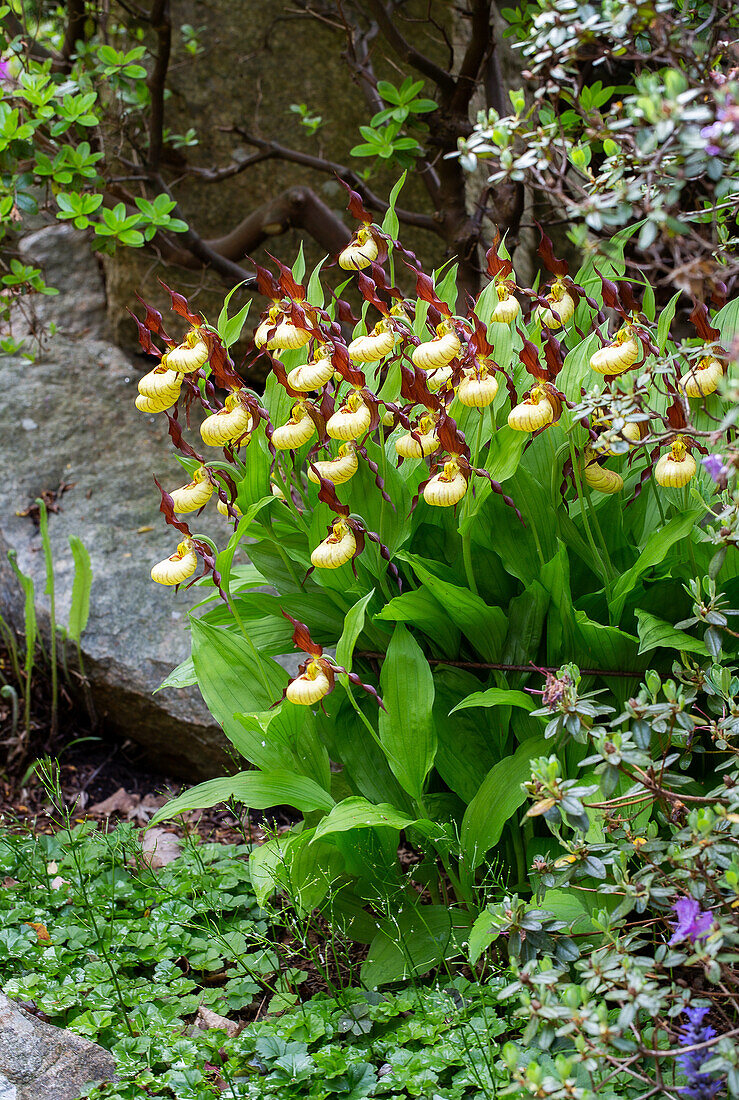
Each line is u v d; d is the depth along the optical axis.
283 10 3.15
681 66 2.15
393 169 3.36
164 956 2.39
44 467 3.16
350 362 2.26
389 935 2.32
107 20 3.26
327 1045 2.25
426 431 2.28
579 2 2.13
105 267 3.71
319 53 3.34
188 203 3.44
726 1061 2.03
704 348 2.21
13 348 3.05
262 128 3.40
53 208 3.46
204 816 2.71
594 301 2.31
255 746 2.33
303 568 2.42
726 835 2.09
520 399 2.31
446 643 2.37
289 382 2.27
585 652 2.34
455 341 2.25
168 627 2.83
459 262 2.84
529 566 2.34
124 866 2.54
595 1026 2.05
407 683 2.31
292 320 2.27
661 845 2.14
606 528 2.37
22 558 2.92
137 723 2.79
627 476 2.35
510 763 2.30
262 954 2.39
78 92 2.81
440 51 3.25
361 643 2.41
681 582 2.31
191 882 2.49
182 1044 2.26
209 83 3.37
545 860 2.23
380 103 2.90
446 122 2.79
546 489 2.34
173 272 3.45
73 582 2.82
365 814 2.26
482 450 2.36
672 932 2.22
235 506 2.36
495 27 3.12
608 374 2.24
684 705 2.14
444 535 2.38
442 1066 2.21
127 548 2.93
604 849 2.14
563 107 2.66
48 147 2.79
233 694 2.34
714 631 2.21
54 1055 2.23
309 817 2.35
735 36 2.30
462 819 2.36
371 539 2.29
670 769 2.30
